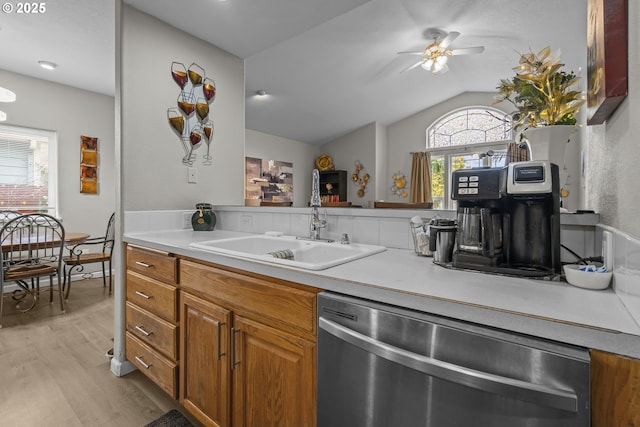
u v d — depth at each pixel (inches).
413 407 26.9
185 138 83.9
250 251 64.5
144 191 75.9
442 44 86.3
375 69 110.9
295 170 142.8
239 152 97.1
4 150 134.3
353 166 124.0
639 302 20.8
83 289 138.1
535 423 21.6
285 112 143.3
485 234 36.4
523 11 68.2
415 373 26.7
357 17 97.8
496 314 24.1
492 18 75.4
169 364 56.2
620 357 20.2
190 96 84.6
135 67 73.7
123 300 71.5
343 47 112.3
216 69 90.6
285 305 37.8
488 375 22.9
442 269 37.8
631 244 22.8
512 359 22.6
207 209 82.4
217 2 71.9
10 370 72.9
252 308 41.6
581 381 20.4
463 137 88.0
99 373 72.2
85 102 153.4
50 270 110.0
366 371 29.9
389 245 55.5
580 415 20.4
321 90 129.1
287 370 37.8
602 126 35.9
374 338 29.3
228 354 45.1
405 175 105.2
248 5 72.6
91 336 91.7
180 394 54.4
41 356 79.7
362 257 45.7
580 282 29.5
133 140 73.7
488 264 35.8
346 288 32.5
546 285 30.6
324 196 125.6
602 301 25.8
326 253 56.6
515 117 43.4
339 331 31.1
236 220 82.5
